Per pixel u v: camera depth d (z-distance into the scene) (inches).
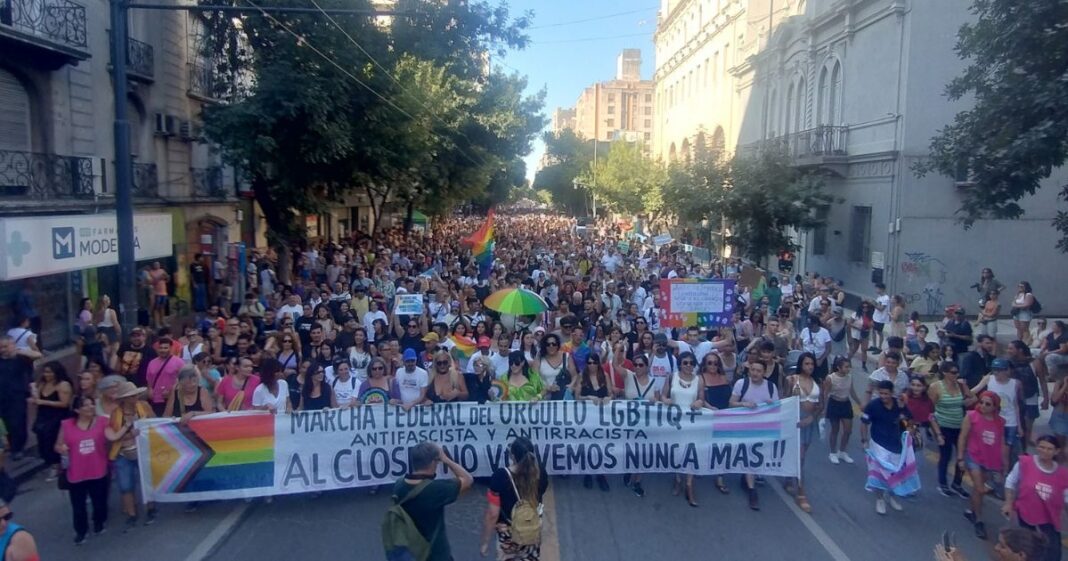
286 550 310.5
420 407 367.9
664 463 371.9
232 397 371.9
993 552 177.0
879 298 740.7
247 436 352.2
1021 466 276.4
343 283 743.7
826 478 404.2
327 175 932.6
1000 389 380.5
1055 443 271.1
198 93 959.6
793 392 381.4
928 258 928.9
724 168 1085.1
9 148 645.3
